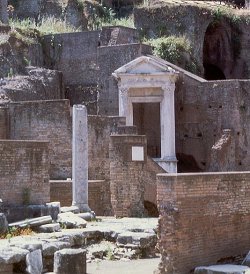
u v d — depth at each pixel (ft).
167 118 204.74
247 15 268.41
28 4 304.91
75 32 243.40
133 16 270.67
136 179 133.39
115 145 133.90
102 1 313.32
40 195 120.67
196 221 83.15
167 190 81.15
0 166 115.85
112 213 137.69
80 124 131.75
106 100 222.69
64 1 291.79
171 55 236.02
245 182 90.33
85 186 130.82
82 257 88.17
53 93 228.84
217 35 269.23
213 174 85.56
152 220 124.36
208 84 212.02
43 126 169.78
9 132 172.55
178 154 216.95
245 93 208.95
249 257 84.74
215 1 298.15
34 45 242.58
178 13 253.24
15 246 91.86
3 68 228.02
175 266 80.28
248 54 268.41
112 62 222.48
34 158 120.06
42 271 90.48
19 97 214.07
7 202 116.37
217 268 80.53
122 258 101.24
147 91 207.41
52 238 100.32
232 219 88.22
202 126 212.64
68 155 168.14
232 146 205.87
